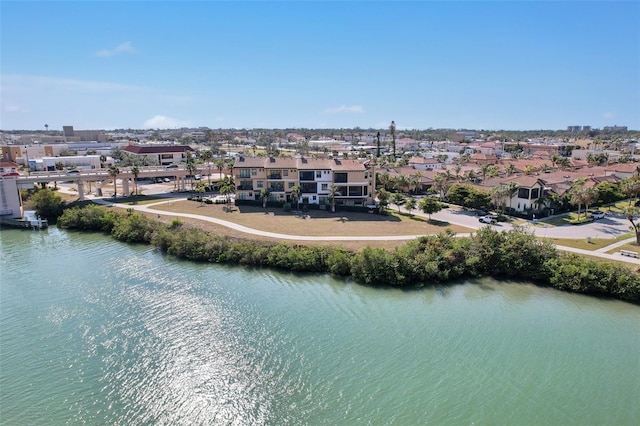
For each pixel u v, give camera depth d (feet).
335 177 297.12
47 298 159.63
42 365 119.03
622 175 395.14
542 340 133.69
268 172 299.99
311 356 124.06
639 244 206.08
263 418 100.83
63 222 264.31
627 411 103.45
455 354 125.70
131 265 195.31
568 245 204.85
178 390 110.11
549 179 348.18
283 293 165.89
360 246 199.62
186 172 369.50
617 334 137.59
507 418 100.78
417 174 372.17
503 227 243.40
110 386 111.14
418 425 98.37
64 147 593.83
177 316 146.72
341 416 101.04
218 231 227.40
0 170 316.40
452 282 176.55
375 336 135.03
